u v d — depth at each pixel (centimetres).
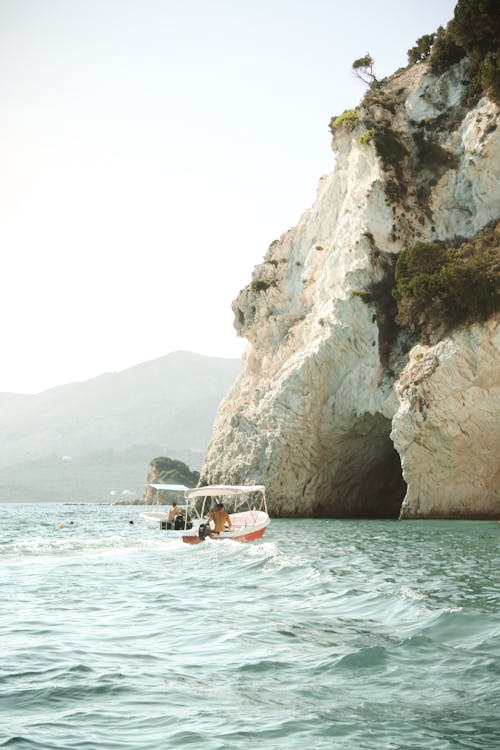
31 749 584
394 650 908
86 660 889
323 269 6406
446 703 706
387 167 5919
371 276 5703
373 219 5812
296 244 7288
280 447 5772
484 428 4641
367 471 6175
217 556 2319
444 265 5009
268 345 6969
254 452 5903
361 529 3881
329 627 1077
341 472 6066
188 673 827
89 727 643
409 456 4762
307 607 1273
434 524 4234
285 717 673
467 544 2686
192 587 1598
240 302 7338
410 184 5919
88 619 1197
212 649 952
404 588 1405
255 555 2281
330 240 6694
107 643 998
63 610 1293
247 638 1016
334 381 5838
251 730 636
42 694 739
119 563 2170
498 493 4750
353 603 1286
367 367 5559
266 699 729
